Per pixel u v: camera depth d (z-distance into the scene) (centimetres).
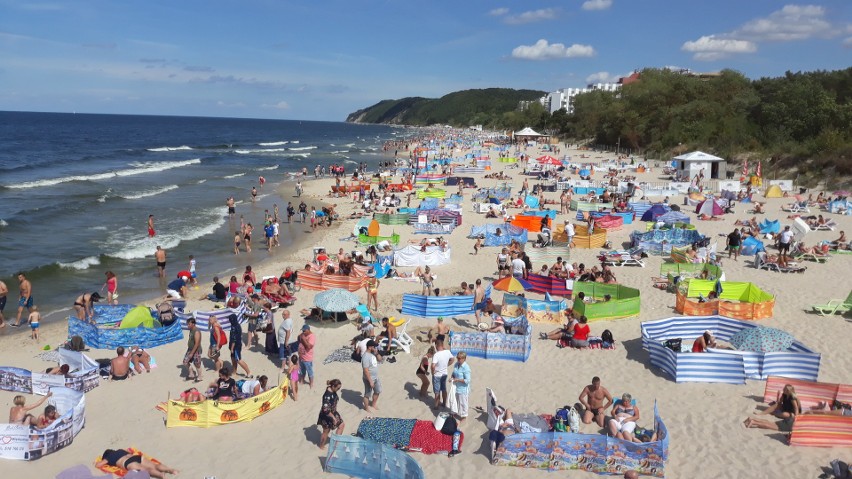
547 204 4278
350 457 1083
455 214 3622
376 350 1584
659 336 1673
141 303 2273
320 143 15762
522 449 1094
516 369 1533
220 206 4647
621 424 1164
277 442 1205
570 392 1395
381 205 4472
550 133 14312
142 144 12925
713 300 1891
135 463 1056
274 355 1661
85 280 2580
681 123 8019
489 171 6712
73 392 1298
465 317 1938
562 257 2672
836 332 1733
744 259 2625
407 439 1159
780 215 3616
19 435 1136
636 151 8975
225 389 1333
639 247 2723
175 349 1717
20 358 1694
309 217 4147
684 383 1430
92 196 4881
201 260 2983
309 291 2272
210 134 19662
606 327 1823
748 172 5662
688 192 4528
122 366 1507
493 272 2541
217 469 1108
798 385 1267
